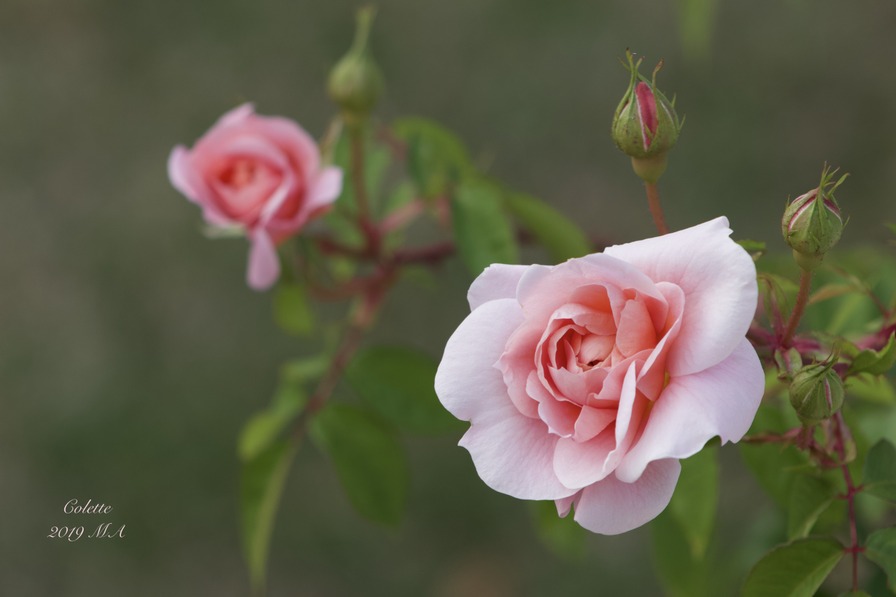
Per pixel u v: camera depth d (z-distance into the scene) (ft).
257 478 6.97
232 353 17.51
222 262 18.34
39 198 19.38
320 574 16.11
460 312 16.99
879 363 4.50
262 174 6.95
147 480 16.75
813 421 4.23
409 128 7.23
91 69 20.61
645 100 4.63
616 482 3.86
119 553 16.42
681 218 17.29
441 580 15.84
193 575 16.19
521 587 15.53
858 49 18.61
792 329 4.50
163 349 17.78
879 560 4.42
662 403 3.79
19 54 21.07
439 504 16.24
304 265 7.07
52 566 16.39
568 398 3.90
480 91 19.33
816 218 4.24
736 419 3.69
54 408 17.43
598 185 18.02
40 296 18.51
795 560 4.45
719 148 17.87
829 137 17.70
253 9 20.95
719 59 18.92
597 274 3.88
